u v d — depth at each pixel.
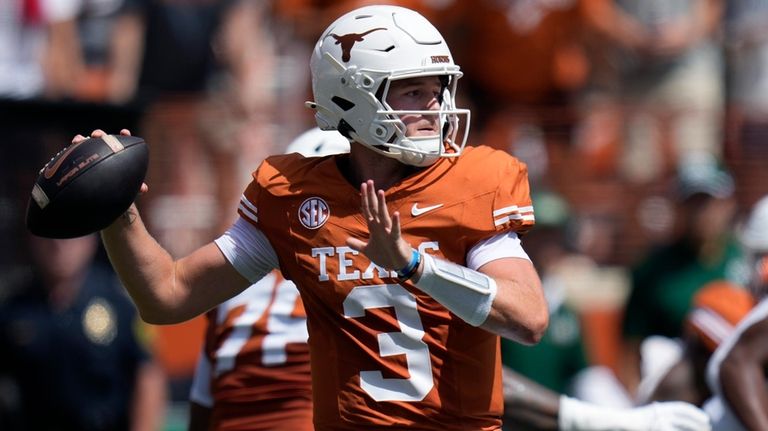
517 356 31.14
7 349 28.39
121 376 28.88
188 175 36.03
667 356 30.39
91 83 37.66
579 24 37.81
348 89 16.12
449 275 15.16
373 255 15.07
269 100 37.53
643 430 19.80
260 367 20.41
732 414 21.77
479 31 37.34
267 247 16.59
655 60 39.09
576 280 34.62
